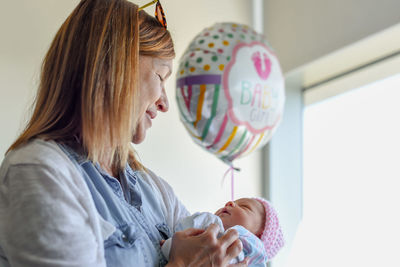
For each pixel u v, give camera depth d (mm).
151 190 1174
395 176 2574
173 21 2840
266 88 1382
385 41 2354
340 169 2922
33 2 2453
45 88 982
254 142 1423
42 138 895
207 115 1354
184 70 1390
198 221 1253
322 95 3033
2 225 806
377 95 2695
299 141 3180
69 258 775
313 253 2988
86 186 876
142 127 1094
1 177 852
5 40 2361
